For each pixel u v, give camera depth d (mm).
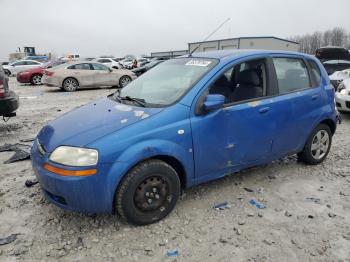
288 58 4359
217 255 2898
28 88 17297
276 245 3027
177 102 3396
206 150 3506
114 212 3338
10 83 21047
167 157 3301
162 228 3273
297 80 4398
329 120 4801
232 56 3885
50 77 15367
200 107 3438
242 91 3832
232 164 3801
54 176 2975
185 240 3096
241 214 3525
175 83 3732
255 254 2910
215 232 3217
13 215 3516
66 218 3443
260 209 3629
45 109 9891
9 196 3936
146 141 3111
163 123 3227
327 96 4711
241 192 4008
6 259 2844
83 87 15812
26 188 4141
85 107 3990
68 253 2930
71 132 3203
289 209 3639
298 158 4895
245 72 3893
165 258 2861
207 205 3695
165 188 3332
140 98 3758
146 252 2936
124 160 3000
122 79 16750
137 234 3182
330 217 3490
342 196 3957
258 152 3996
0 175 4566
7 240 3088
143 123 3160
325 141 4879
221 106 3455
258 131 3885
